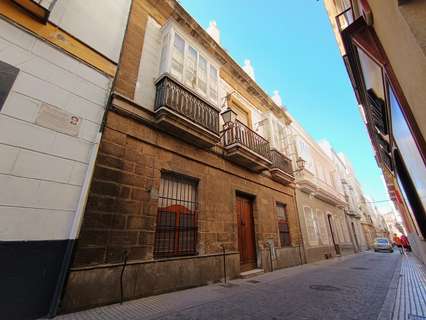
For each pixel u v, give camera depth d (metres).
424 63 1.40
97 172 3.98
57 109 3.76
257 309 3.56
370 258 12.94
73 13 4.45
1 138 3.08
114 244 3.88
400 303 3.85
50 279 3.13
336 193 17.73
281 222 9.52
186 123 5.47
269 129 10.38
